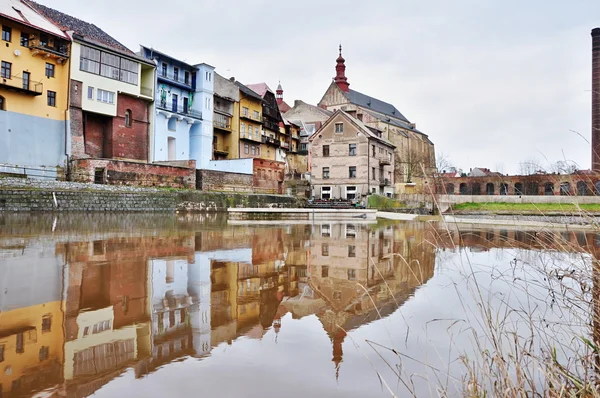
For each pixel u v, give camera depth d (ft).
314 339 14.88
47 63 101.09
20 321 16.20
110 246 37.37
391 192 183.52
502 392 9.64
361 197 151.53
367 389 11.02
